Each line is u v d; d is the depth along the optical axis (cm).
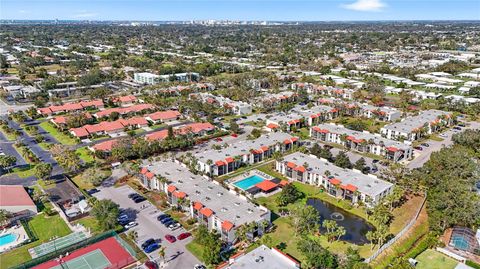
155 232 8900
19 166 12638
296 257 7950
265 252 7538
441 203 8894
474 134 13338
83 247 8319
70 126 16600
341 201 10556
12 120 17988
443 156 11012
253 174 12338
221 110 19650
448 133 16462
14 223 9288
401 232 8794
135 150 13062
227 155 12756
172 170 11488
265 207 9331
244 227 8369
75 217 9431
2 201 9475
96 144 14100
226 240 8500
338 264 7506
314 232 8938
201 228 8412
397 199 9988
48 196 10425
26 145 14638
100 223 8894
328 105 19900
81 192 10688
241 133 16325
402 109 19612
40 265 7669
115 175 12056
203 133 15925
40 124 17450
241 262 7156
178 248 8281
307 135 16175
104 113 18262
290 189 10456
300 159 12525
